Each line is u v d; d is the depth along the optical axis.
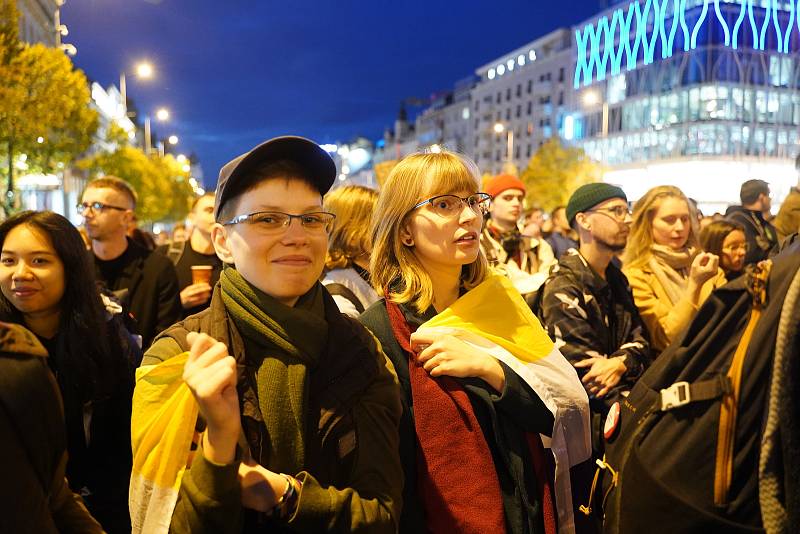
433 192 2.18
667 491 1.74
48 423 1.71
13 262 2.50
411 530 1.97
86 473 2.62
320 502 1.46
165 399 1.52
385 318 2.19
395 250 2.25
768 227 6.12
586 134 63.47
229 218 1.63
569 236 10.57
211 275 4.87
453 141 96.94
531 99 78.06
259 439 1.51
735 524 1.68
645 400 1.88
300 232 1.58
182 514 1.41
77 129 27.28
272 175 1.59
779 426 1.59
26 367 1.67
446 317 2.18
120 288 4.25
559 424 2.12
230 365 1.39
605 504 2.00
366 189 3.32
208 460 1.39
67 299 2.60
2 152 23.98
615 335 3.21
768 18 50.38
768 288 1.69
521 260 5.80
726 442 1.71
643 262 3.78
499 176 5.96
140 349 2.92
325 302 1.72
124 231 4.32
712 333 1.76
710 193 49.41
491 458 2.04
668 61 52.75
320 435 1.56
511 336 2.22
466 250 2.19
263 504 1.45
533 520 2.03
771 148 50.38
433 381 2.08
